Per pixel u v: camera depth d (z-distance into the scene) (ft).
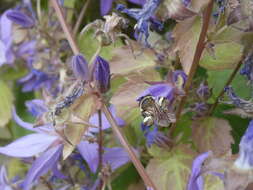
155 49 0.50
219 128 0.48
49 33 0.66
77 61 0.41
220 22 0.39
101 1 0.60
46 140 0.48
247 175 0.31
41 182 0.57
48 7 0.69
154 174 0.46
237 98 0.39
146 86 0.46
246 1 0.36
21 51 0.72
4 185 0.62
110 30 0.43
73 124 0.41
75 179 0.57
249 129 0.32
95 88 0.41
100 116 0.44
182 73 0.46
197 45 0.40
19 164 0.68
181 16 0.36
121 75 0.48
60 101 0.43
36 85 0.68
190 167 0.46
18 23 0.64
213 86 0.51
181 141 0.52
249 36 0.37
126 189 0.55
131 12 0.39
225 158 0.33
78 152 0.55
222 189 0.40
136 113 0.47
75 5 0.65
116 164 0.51
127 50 0.49
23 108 0.75
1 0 0.84
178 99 0.46
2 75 0.77
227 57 0.45
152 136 0.49
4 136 0.75
